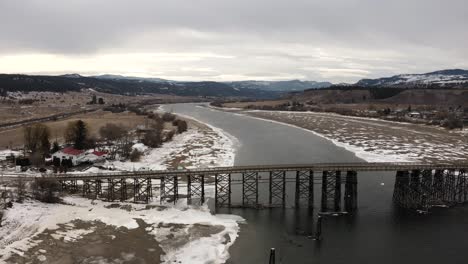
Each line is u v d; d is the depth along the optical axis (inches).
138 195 3075.8
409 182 3157.0
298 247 2368.4
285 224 2684.5
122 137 5467.5
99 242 2295.8
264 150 5206.7
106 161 4224.9
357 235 2544.3
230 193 3019.2
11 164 3914.9
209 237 2429.9
